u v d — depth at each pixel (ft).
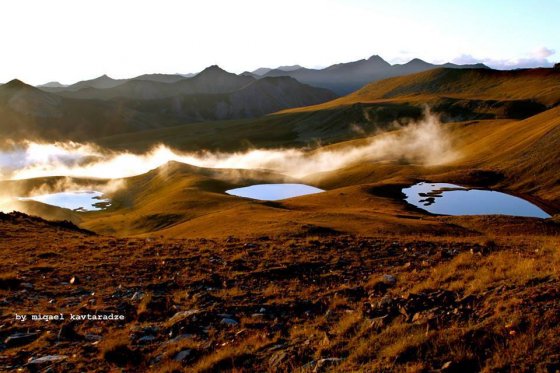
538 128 472.85
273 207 245.86
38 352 39.70
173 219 310.45
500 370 27.96
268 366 34.45
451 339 31.89
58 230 128.26
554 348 28.68
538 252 62.23
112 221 342.44
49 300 55.88
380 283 54.34
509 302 36.09
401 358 31.37
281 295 55.06
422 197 336.08
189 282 63.16
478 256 60.44
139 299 55.62
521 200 331.77
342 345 35.94
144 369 36.42
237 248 87.66
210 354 37.78
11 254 85.71
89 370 36.19
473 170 413.59
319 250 83.25
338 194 322.34
